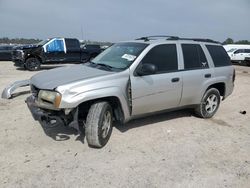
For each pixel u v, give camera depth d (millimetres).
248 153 4785
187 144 5023
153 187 3631
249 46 32031
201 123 6219
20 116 6176
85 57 17844
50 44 16656
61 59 17062
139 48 5312
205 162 4371
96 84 4496
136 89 4945
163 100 5422
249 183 3844
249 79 14492
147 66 4879
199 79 5980
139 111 5156
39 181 3658
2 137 4984
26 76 13234
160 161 4332
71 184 3619
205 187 3691
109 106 4723
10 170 3891
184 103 5926
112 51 5773
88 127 4523
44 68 17656
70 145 4738
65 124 4480
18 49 16359
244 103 8562
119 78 4758
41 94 4453
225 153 4742
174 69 5574
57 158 4281
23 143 4762
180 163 4297
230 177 3969
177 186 3674
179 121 6254
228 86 6793
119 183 3688
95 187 3582
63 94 4254
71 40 17281
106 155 4449
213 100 6566
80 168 4016
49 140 4910
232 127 6102
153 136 5312
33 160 4191
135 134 5363
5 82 11047
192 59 5957
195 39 6387
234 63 28422
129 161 4289
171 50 5602
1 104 7152
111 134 5277
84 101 4363
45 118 4465
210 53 6371
